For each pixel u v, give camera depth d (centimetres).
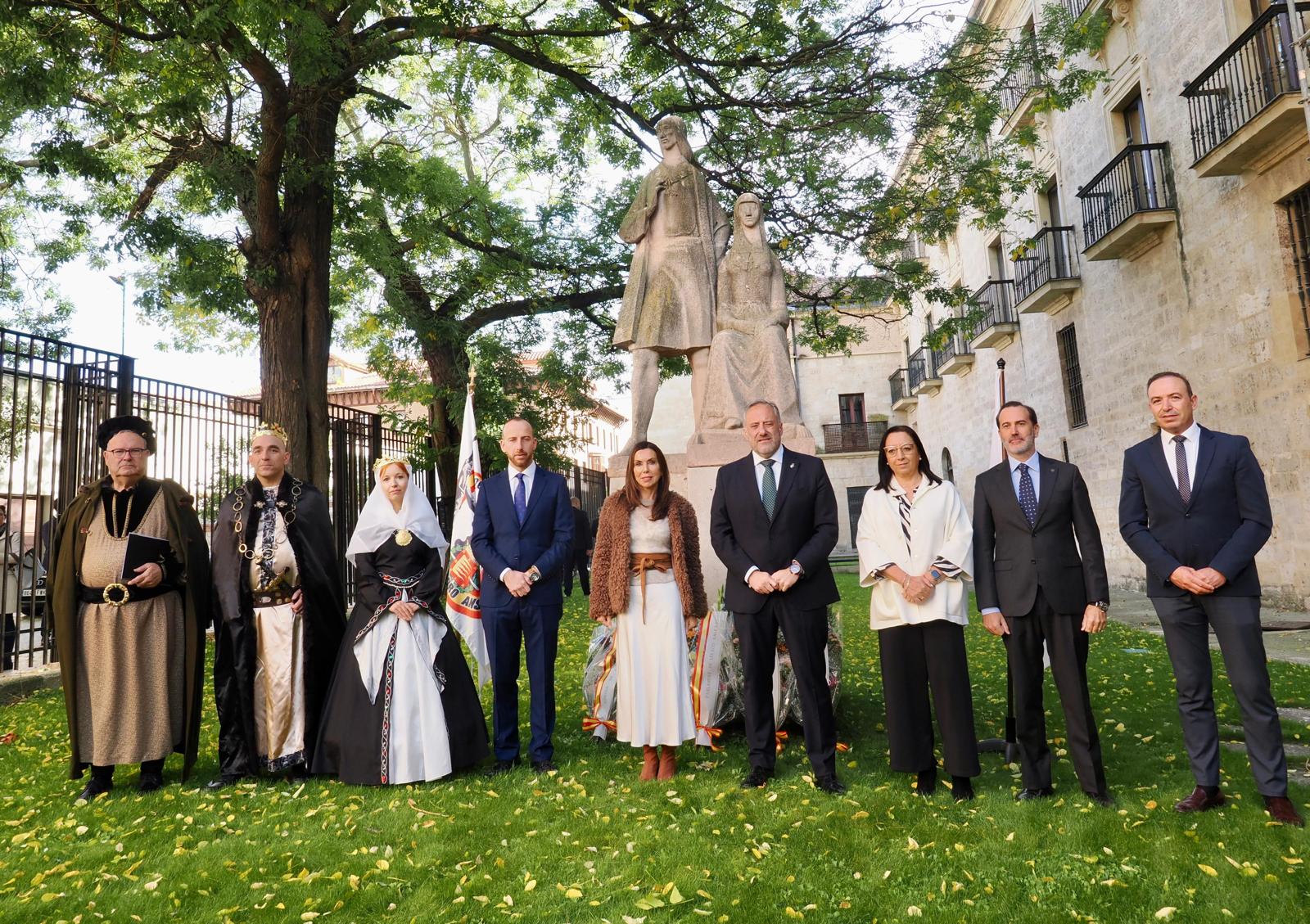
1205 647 337
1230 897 253
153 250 915
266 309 889
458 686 438
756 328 579
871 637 884
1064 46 983
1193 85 965
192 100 782
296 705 423
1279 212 942
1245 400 1025
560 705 590
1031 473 366
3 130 916
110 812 370
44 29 742
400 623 427
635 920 251
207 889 282
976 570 373
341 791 397
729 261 592
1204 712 334
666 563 412
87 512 410
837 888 273
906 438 386
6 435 902
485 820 347
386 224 1135
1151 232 1187
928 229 1132
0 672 698
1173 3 1110
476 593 489
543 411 1555
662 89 1062
